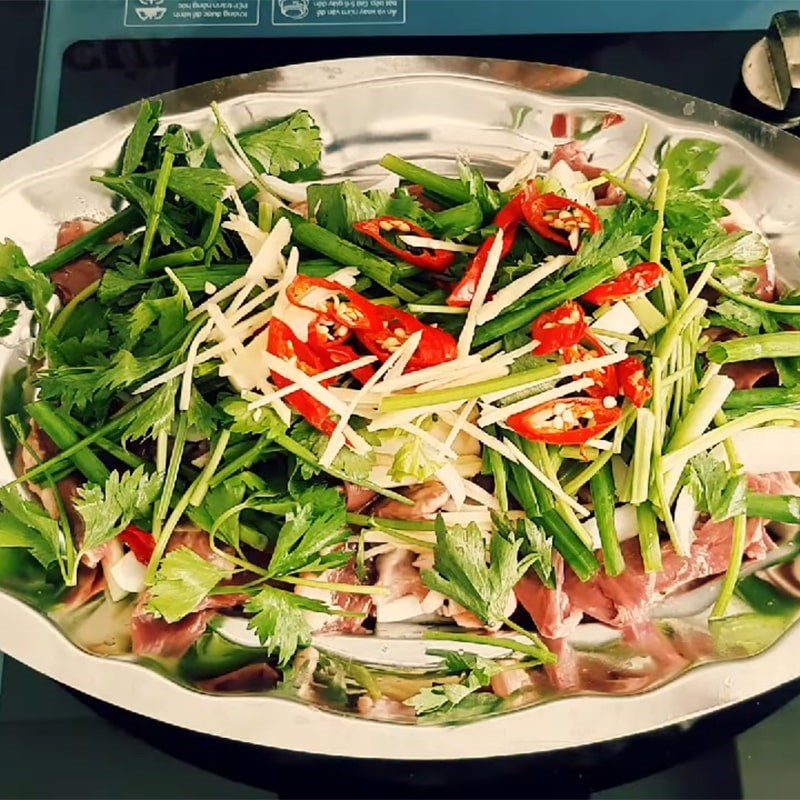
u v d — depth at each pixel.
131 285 0.54
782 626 0.52
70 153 0.58
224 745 0.52
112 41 0.63
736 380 0.54
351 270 0.53
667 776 0.51
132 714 0.52
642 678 0.50
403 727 0.48
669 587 0.52
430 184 0.56
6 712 0.52
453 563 0.50
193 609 0.50
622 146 0.59
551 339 0.51
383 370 0.50
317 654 0.52
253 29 0.63
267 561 0.52
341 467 0.50
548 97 0.59
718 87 0.61
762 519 0.53
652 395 0.51
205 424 0.51
